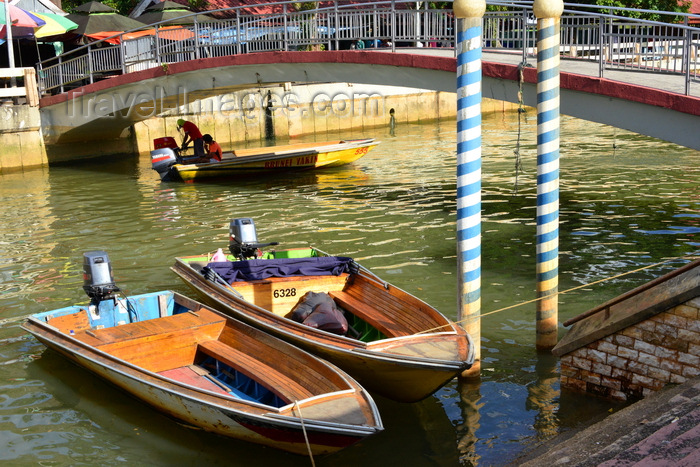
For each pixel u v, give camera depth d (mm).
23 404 7801
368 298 9203
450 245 13195
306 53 18750
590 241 13117
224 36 21359
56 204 18047
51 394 8023
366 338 8727
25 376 8477
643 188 17641
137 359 7824
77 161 26250
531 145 25938
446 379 7066
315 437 6117
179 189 19484
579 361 7254
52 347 8438
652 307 6504
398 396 7559
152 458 6715
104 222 15938
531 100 14453
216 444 6922
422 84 16844
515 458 6387
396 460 6566
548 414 7094
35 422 7426
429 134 30750
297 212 16188
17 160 24547
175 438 7055
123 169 23953
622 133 28078
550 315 8367
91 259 8805
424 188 18484
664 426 4816
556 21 7734
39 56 28047
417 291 10797
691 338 6355
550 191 8047
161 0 31344
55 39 28969
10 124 24250
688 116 12109
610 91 13000
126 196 18812
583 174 19734
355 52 17719
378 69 17594
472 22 7195
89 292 8836
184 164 21156
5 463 6684
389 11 17375
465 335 7543
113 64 23469
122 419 7461
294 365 7227
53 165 25391
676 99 12055
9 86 28344
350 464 6531
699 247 12508
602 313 7211
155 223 15656
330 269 9805
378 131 32594
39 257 13328
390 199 17281
